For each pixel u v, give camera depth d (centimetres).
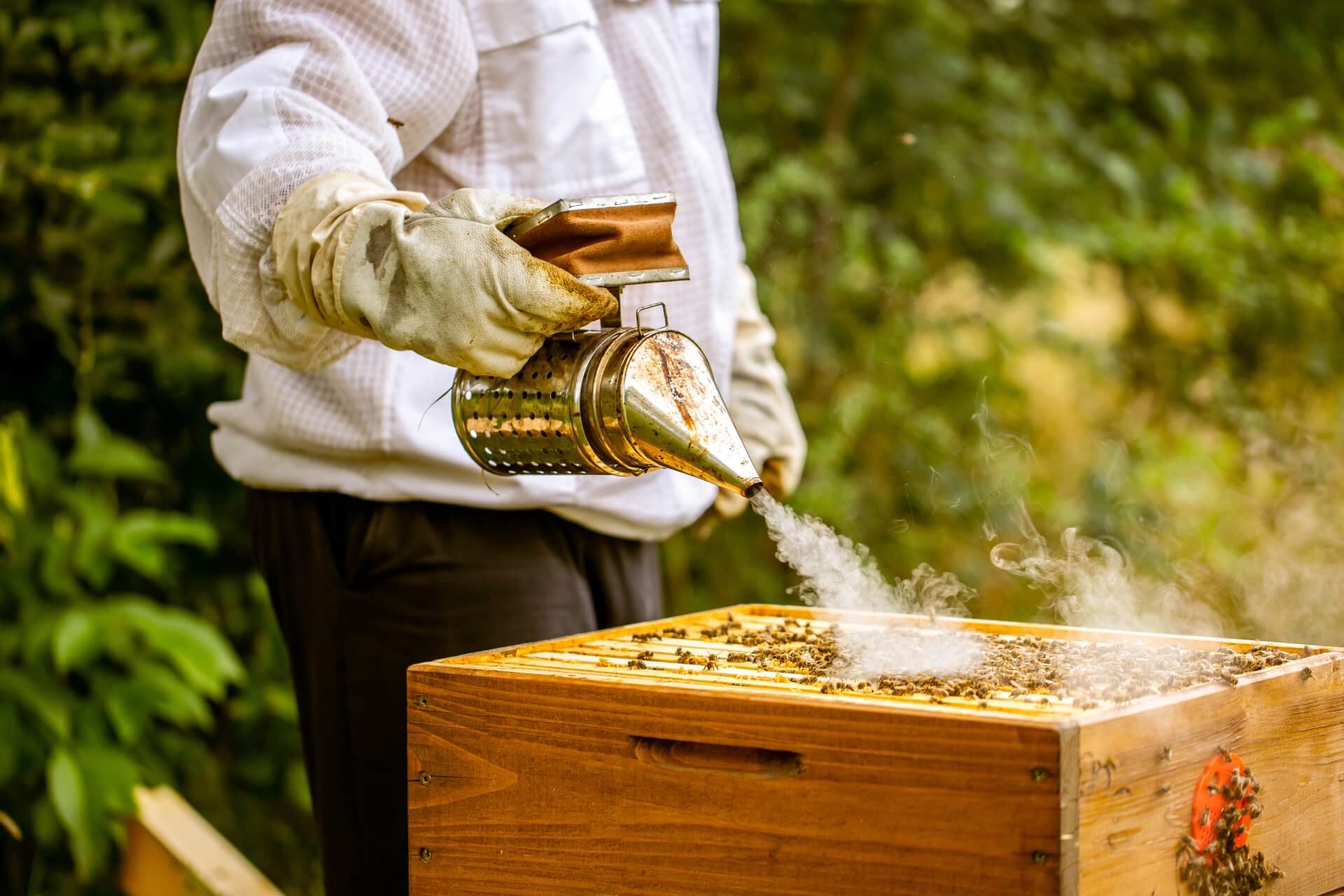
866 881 173
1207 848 186
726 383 291
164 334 426
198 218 226
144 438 468
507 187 253
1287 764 203
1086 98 572
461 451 248
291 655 274
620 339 193
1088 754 164
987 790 165
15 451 395
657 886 187
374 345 249
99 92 407
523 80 249
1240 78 595
